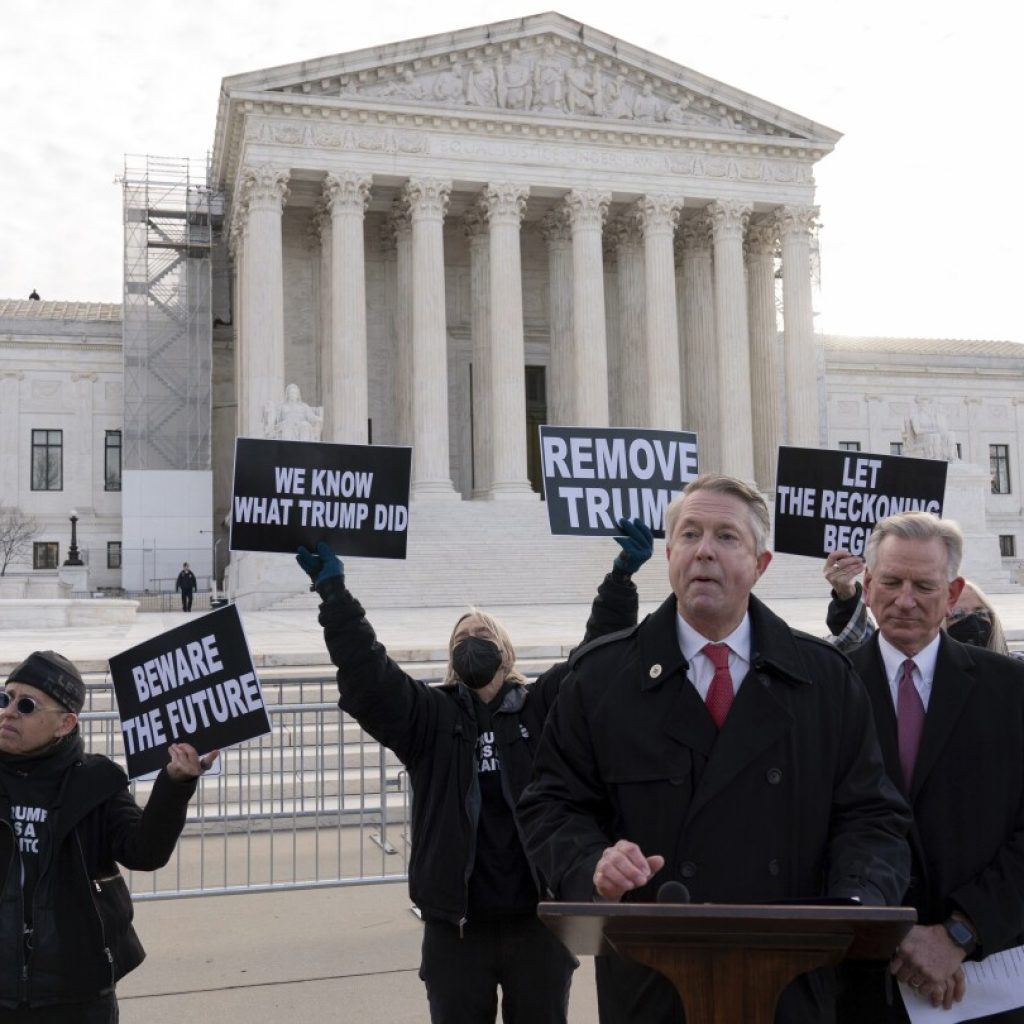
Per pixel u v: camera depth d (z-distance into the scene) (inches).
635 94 2576.3
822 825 197.2
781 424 2778.1
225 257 2888.8
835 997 213.0
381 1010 327.9
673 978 162.7
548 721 213.0
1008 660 233.3
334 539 322.3
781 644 201.9
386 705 274.1
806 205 2647.6
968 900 212.2
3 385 2891.2
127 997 339.3
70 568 2431.1
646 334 2632.9
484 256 2635.3
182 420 2731.3
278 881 468.8
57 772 241.6
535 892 268.1
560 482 355.3
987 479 2257.6
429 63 2449.6
